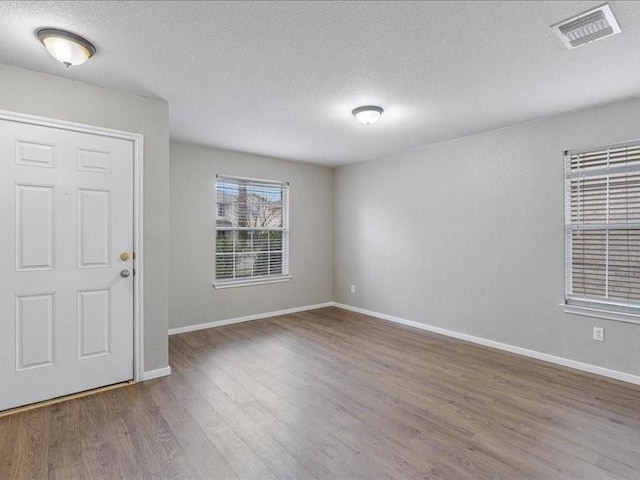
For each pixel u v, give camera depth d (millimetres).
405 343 3873
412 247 4566
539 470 1779
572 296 3203
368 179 5180
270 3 1691
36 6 1708
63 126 2514
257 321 4828
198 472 1767
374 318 4992
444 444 2004
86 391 2631
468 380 2895
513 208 3568
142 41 2037
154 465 1814
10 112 2322
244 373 3037
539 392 2668
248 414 2336
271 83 2613
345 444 2004
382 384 2818
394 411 2383
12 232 2348
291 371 3084
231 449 1953
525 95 2811
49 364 2484
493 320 3734
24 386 2393
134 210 2832
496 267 3709
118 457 1878
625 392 2664
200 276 4438
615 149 2957
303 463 1839
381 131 3789
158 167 2941
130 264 2820
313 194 5570
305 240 5484
